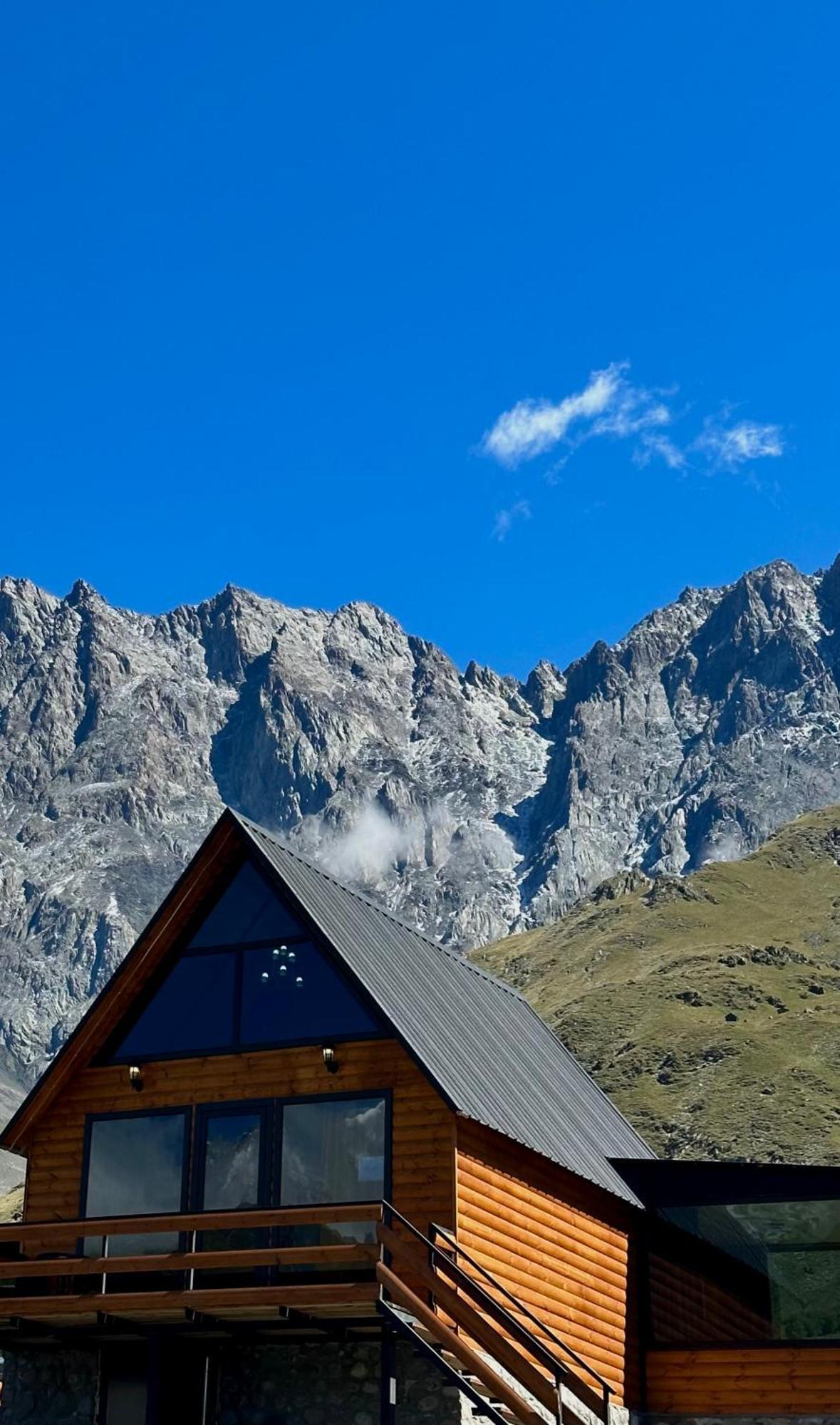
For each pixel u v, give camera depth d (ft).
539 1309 91.61
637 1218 107.24
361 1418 85.51
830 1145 426.10
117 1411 89.71
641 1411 101.60
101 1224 84.33
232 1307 80.12
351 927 97.19
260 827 97.96
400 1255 80.48
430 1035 92.43
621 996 618.44
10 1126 96.84
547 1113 100.89
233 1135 92.73
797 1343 99.76
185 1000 96.53
